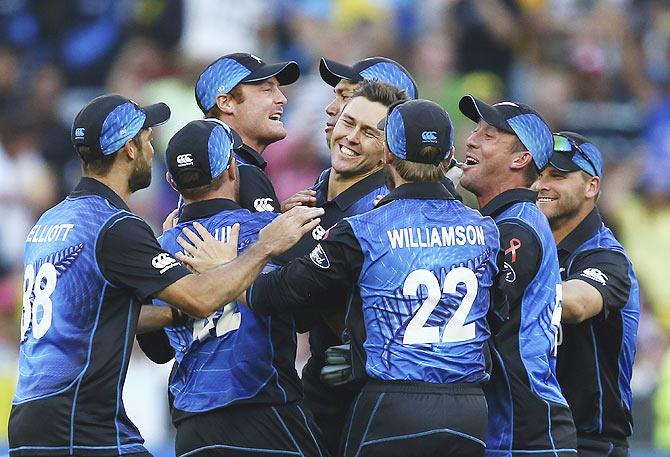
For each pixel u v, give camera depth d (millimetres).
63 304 22578
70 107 53625
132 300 22875
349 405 24094
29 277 23172
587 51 54188
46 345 22609
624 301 25203
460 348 21906
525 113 24031
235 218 23516
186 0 54250
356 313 22219
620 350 25562
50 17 55781
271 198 24531
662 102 53781
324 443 24516
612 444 25516
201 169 23328
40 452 22422
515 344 23125
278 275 22531
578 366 25266
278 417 23484
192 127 23531
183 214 23734
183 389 23734
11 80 54844
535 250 23203
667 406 39312
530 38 54375
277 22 54219
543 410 23156
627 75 54719
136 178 23453
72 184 51750
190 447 23531
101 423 22562
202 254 22984
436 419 21578
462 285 21984
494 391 23266
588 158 25859
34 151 51562
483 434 22094
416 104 22453
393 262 21906
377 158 24406
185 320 23641
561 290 23750
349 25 54062
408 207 22219
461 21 53969
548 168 25812
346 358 22859
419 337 21781
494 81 53438
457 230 22203
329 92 49750
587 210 26109
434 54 52594
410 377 21703
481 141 24047
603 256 25516
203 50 53469
